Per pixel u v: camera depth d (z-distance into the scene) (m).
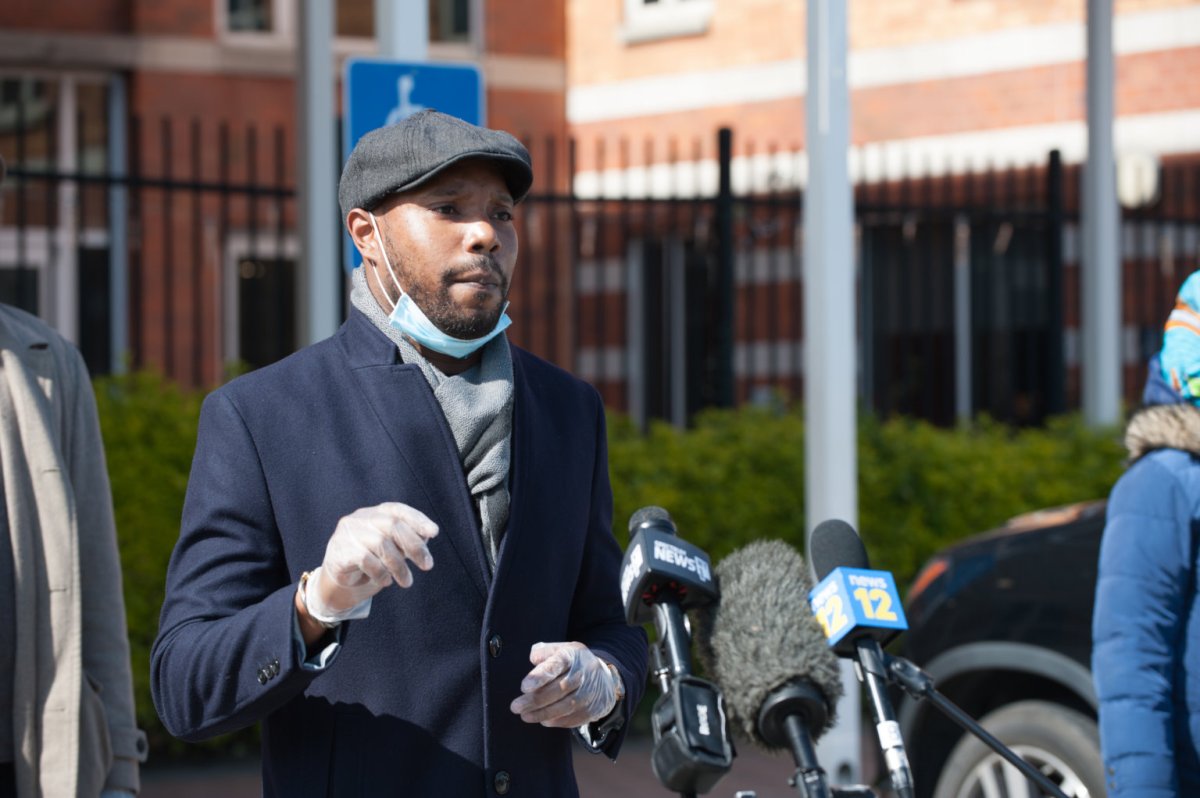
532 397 3.05
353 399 2.91
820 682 2.68
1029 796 5.52
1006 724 5.61
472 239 2.83
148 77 14.48
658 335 15.84
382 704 2.80
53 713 3.35
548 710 2.74
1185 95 14.24
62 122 14.38
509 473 2.95
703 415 9.84
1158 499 3.75
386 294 2.94
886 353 14.15
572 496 3.03
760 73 16.14
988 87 15.12
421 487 2.87
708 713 2.62
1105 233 10.91
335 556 2.50
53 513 3.41
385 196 2.85
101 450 3.62
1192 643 3.72
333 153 7.71
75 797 3.34
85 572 3.54
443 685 2.82
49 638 3.38
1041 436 10.34
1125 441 3.92
